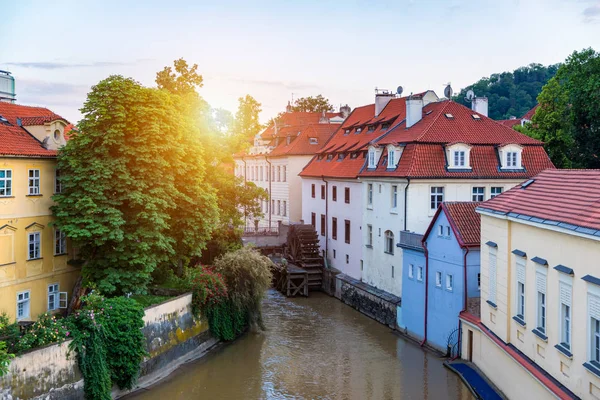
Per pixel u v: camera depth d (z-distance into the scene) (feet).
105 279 84.02
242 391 79.61
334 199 151.43
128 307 75.31
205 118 126.31
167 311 87.15
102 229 80.84
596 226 46.60
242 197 132.57
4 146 80.74
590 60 137.69
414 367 87.35
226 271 105.09
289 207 189.47
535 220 57.93
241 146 134.00
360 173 130.11
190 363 90.84
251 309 108.99
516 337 65.36
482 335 79.56
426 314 97.66
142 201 83.97
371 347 99.35
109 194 84.84
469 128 115.85
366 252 129.59
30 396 60.08
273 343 102.53
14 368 58.34
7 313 79.87
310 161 178.19
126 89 86.33
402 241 105.91
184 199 95.45
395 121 138.62
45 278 87.40
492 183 110.52
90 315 69.26
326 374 86.12
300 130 201.36
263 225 211.41
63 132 92.63
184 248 101.45
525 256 62.03
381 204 120.88
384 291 120.16
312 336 106.93
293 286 145.18
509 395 67.51
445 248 90.79
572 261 50.67
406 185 107.76
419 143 110.42
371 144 126.41
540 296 58.90
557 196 61.11
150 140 85.76
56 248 89.66
